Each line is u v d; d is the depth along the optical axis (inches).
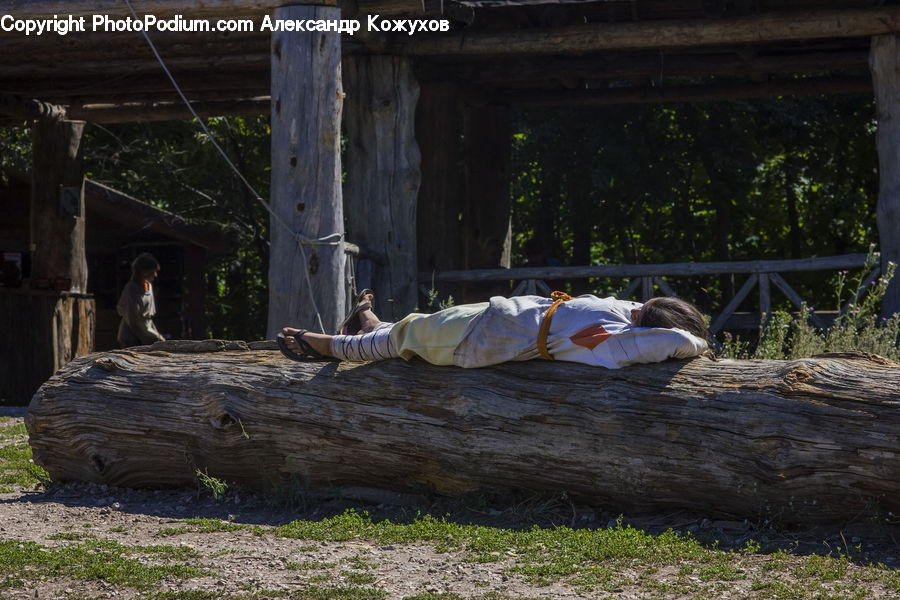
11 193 782.5
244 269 1134.4
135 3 318.0
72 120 550.3
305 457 228.8
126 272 893.8
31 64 444.8
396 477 223.5
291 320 303.7
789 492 184.9
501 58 452.8
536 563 173.3
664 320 203.6
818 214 984.9
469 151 526.9
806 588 154.4
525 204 1025.5
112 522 217.2
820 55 450.0
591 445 199.6
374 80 403.2
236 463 237.5
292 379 230.7
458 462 213.3
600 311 207.6
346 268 361.4
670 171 777.6
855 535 183.2
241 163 1002.7
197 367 246.7
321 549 186.7
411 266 407.8
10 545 190.7
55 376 264.8
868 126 819.4
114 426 249.4
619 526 194.7
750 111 741.9
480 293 516.7
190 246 831.1
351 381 224.5
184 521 215.9
